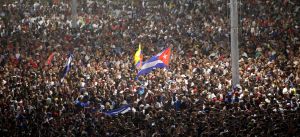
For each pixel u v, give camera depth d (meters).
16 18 74.81
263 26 72.88
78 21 77.44
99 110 43.22
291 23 73.00
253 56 63.25
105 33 71.50
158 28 74.00
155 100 45.72
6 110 42.72
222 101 43.31
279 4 79.06
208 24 75.12
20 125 40.28
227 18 76.38
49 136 37.22
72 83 51.41
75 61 59.47
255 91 45.03
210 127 35.56
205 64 58.12
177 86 49.84
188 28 73.44
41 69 56.00
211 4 80.81
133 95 46.59
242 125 35.66
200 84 49.91
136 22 75.81
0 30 69.88
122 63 59.97
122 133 36.41
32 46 64.75
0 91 48.12
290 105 40.25
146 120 38.66
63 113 42.59
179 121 37.78
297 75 51.53
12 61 59.69
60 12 79.56
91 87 49.41
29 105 44.03
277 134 34.16
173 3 82.38
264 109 38.97
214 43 68.00
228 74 54.31
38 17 76.88
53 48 64.94
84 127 37.69
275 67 55.00
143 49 66.19
